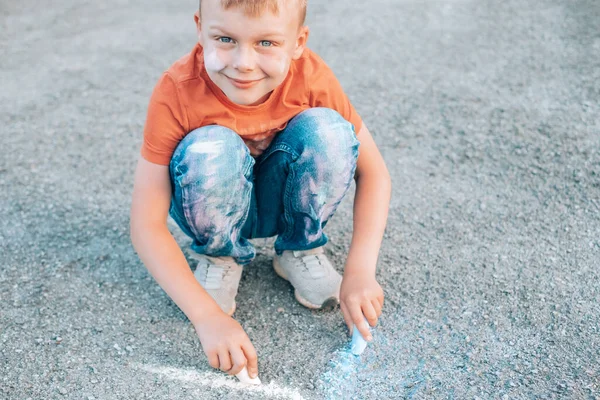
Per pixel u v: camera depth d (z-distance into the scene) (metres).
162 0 4.43
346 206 2.33
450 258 2.05
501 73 3.14
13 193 2.45
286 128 1.69
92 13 4.25
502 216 2.23
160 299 1.93
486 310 1.84
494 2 3.95
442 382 1.62
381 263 2.04
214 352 1.50
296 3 1.50
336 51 3.48
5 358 1.72
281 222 1.83
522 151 2.56
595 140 2.58
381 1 4.12
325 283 1.85
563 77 3.06
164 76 1.64
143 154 1.65
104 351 1.74
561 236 2.12
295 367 1.69
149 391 1.62
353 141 1.66
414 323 1.81
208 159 1.57
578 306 1.83
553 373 1.62
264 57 1.50
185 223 1.74
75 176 2.55
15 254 2.12
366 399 1.59
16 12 4.32
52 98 3.17
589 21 3.59
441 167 2.51
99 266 2.07
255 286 1.98
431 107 2.91
